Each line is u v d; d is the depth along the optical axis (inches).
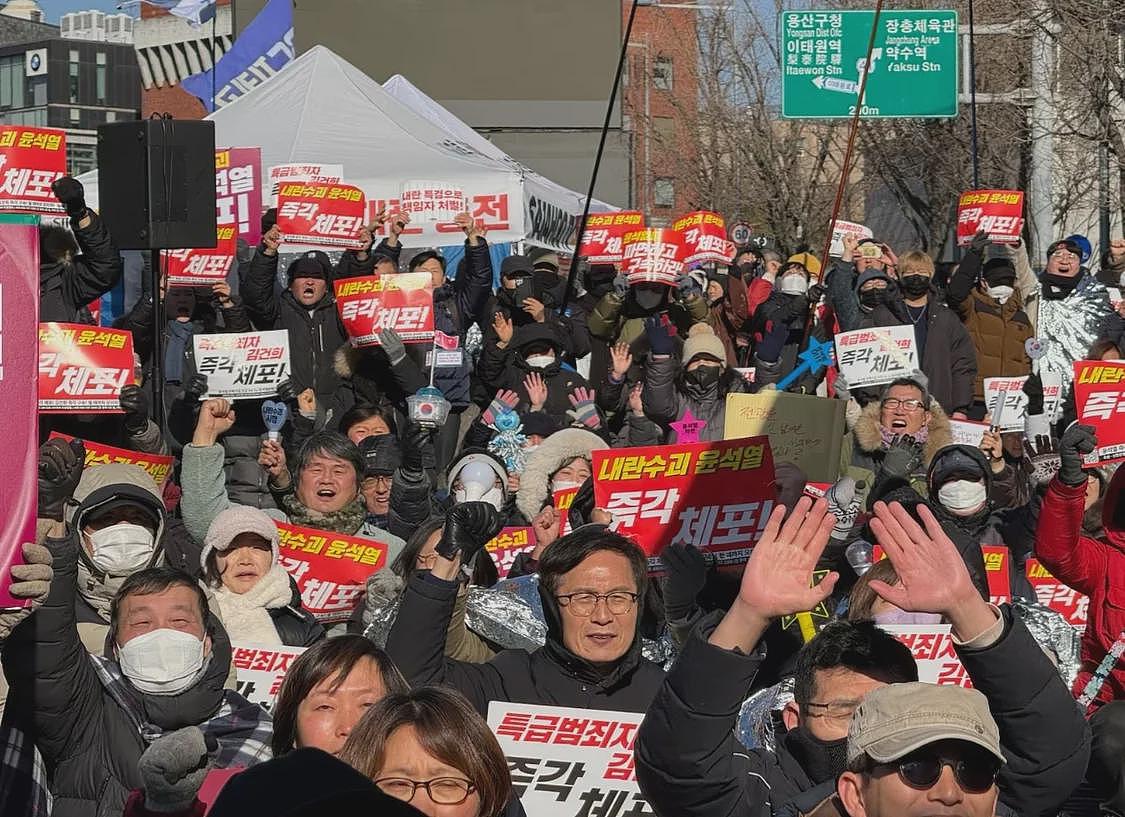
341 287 477.1
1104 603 278.4
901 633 235.0
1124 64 932.6
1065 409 451.8
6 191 429.4
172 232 421.1
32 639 208.7
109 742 214.8
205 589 263.6
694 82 1702.8
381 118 660.7
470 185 628.7
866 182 1494.8
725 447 281.7
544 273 627.5
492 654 254.2
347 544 311.1
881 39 831.1
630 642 219.1
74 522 246.2
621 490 282.4
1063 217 1000.2
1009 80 1110.4
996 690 165.5
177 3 1030.4
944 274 692.1
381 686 198.7
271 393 433.1
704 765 162.7
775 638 268.1
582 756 214.2
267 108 667.4
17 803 209.0
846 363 451.5
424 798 165.0
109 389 381.1
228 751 222.1
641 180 1877.5
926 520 168.4
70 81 3245.6
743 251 721.6
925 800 143.0
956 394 509.4
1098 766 212.2
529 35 1306.6
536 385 472.4
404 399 483.5
